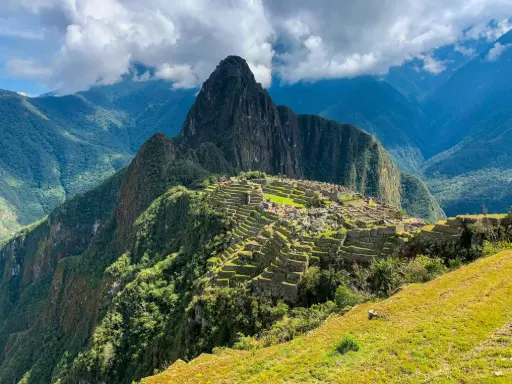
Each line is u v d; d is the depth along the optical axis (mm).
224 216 111062
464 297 38125
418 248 60344
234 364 38219
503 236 53875
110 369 100312
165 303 103562
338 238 67875
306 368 33062
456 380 25859
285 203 115188
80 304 176000
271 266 67938
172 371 39906
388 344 33062
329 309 53156
